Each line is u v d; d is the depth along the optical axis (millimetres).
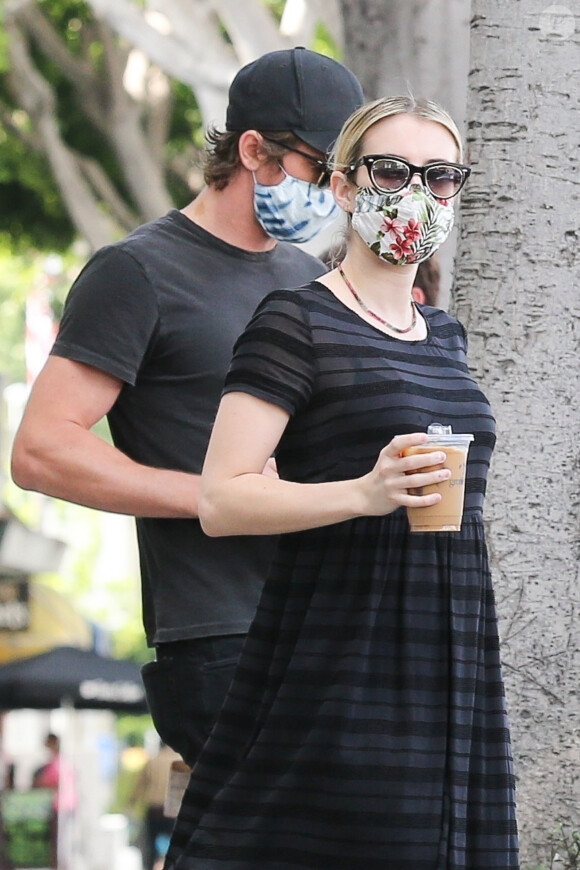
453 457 8172
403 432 8656
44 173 47750
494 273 12445
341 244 11055
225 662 10789
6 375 48625
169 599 11016
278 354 8711
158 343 11078
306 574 8781
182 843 9117
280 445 9008
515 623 12258
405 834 8430
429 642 8609
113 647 87250
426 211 8938
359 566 8633
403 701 8516
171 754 35594
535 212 12414
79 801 59000
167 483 10875
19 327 93562
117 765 76625
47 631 50156
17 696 40250
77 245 51844
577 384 12383
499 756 8867
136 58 44219
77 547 93438
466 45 19984
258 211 11242
